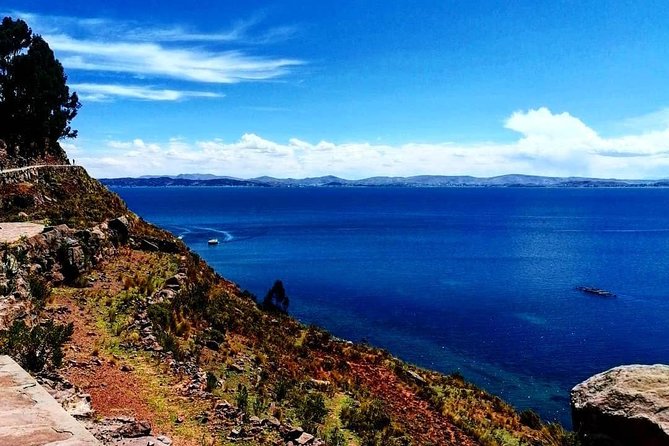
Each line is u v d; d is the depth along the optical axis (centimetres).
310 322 5356
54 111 5025
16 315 1552
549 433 2397
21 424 578
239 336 2445
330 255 10538
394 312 5906
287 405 1697
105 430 995
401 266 9375
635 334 5072
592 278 8344
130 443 967
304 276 8106
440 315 5791
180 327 2097
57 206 3403
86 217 3328
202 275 3284
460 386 3038
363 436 1625
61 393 1145
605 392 1222
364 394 2212
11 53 4781
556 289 7381
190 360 1783
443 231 16362
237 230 15188
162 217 19538
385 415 1925
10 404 636
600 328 5288
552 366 4172
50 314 1795
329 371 2495
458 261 10112
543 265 9706
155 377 1506
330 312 5862
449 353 4472
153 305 2205
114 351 1631
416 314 5822
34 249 2147
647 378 1213
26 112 4616
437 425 2131
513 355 4434
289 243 12419
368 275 8350
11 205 3128
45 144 4847
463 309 6097
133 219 4053
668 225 18888
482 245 12744
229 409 1363
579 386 1310
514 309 6116
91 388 1305
